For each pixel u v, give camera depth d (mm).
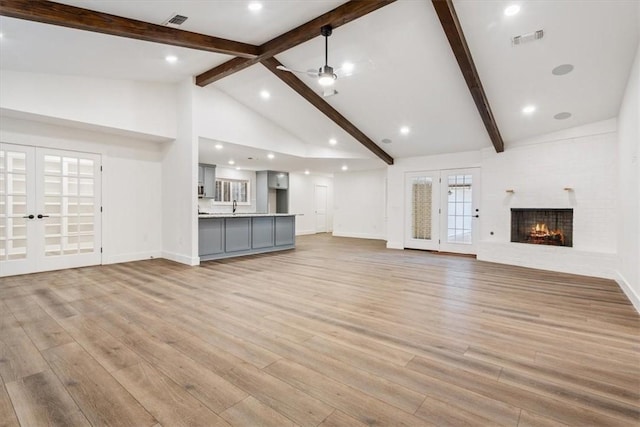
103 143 5344
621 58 3660
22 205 4594
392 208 8078
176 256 5734
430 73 4512
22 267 4617
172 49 4070
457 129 6012
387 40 3988
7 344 2389
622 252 4184
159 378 1949
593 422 1573
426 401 1734
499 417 1607
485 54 3891
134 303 3365
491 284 4258
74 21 2906
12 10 2596
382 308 3250
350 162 8492
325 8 3395
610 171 4852
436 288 4039
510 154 6102
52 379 1930
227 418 1593
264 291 3861
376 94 5273
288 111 6312
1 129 4367
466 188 6969
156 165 6023
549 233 5754
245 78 5305
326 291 3875
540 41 3588
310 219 11852
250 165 9172
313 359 2195
